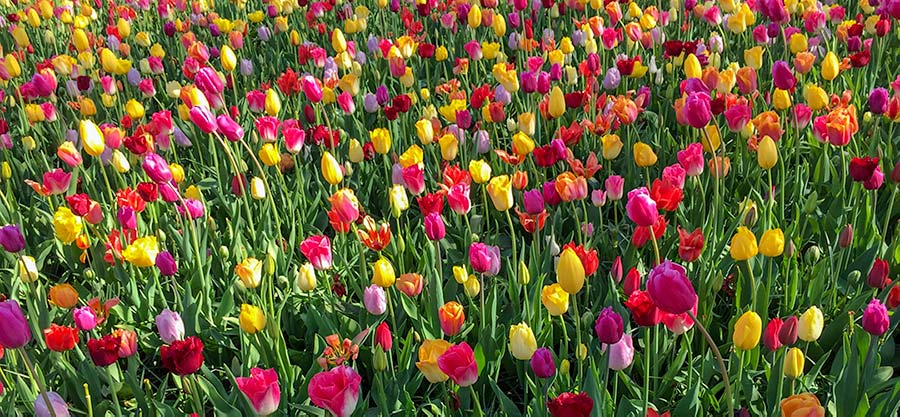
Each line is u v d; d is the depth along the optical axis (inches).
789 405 78.8
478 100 193.8
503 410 111.0
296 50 305.9
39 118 218.4
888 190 163.9
